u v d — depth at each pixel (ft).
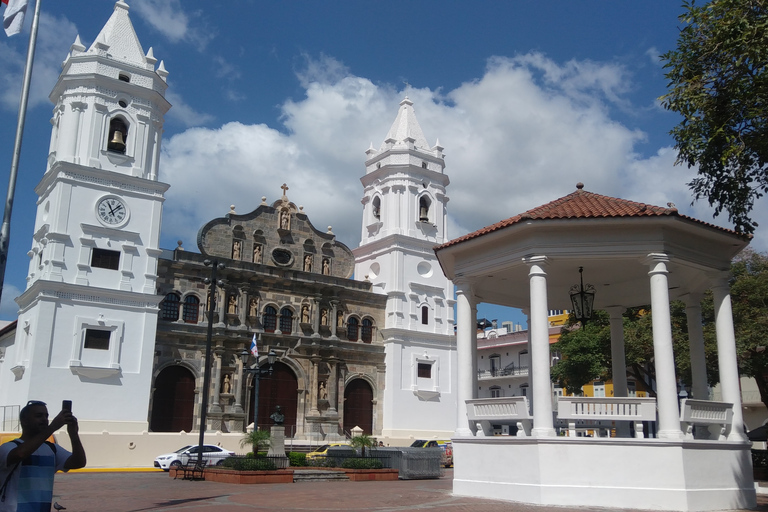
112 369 152.66
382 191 217.77
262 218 193.88
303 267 198.70
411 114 226.58
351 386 198.80
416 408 203.51
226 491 82.23
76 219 155.94
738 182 61.36
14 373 156.97
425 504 64.18
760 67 55.67
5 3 64.69
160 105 172.96
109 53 167.43
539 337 68.49
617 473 63.36
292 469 101.81
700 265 71.87
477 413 74.49
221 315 177.68
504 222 74.08
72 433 27.50
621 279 82.58
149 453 148.97
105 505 66.90
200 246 180.96
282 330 189.57
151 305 161.48
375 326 205.67
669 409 64.13
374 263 215.51
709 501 63.41
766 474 86.33
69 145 159.94
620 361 87.30
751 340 119.44
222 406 174.09
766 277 122.31
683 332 139.33
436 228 219.20
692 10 60.75
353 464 109.29
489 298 88.89
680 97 60.44
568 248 69.62
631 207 71.97
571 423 67.92
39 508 26.63
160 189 168.14
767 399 125.49
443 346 213.25
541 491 64.23
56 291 150.10
